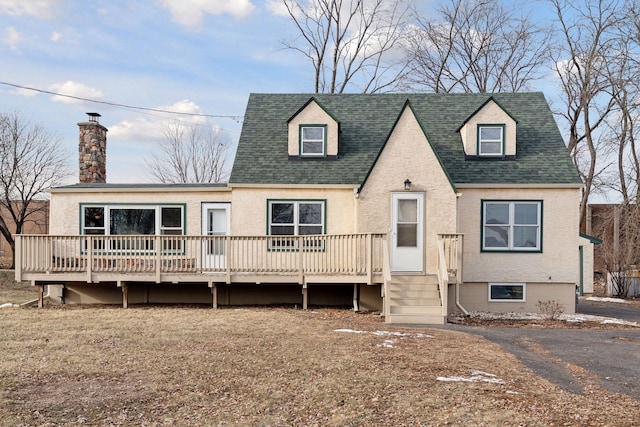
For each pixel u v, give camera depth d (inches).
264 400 273.7
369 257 579.8
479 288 657.0
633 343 448.1
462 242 589.6
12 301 714.2
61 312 573.6
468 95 786.2
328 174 658.2
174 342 404.5
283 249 633.0
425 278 594.2
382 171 619.8
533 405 272.1
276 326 483.2
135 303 659.4
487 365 353.4
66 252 613.0
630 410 269.3
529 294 653.9
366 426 242.5
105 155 861.2
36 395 274.5
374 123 740.7
